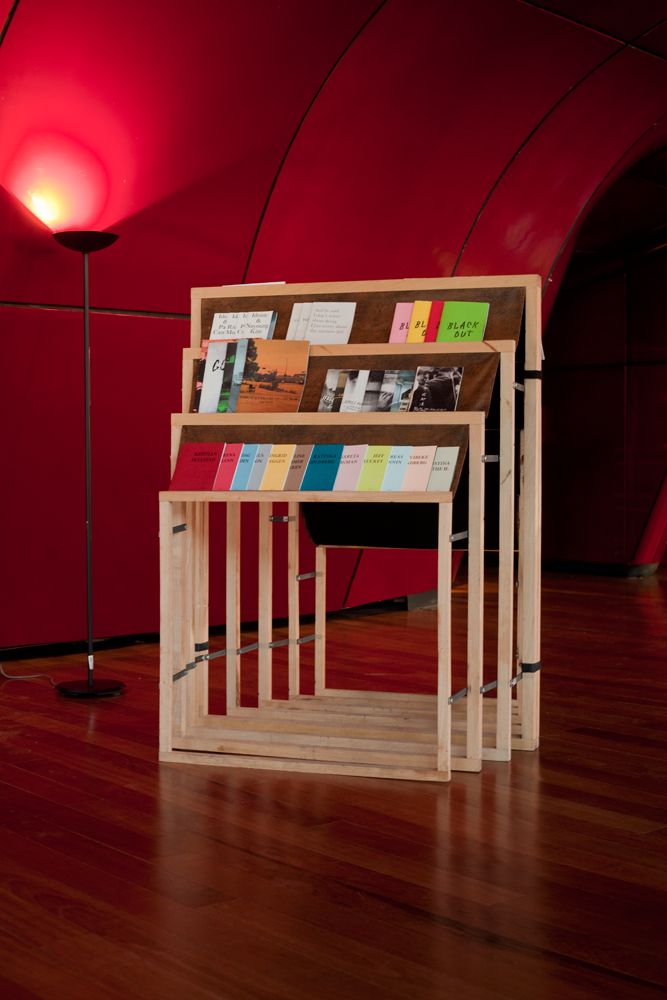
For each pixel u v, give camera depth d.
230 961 2.25
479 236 7.10
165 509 3.83
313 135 5.83
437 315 3.86
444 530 3.57
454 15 5.53
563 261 7.84
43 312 5.70
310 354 3.95
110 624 6.31
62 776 3.66
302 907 2.54
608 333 10.55
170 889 2.65
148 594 6.42
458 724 4.20
